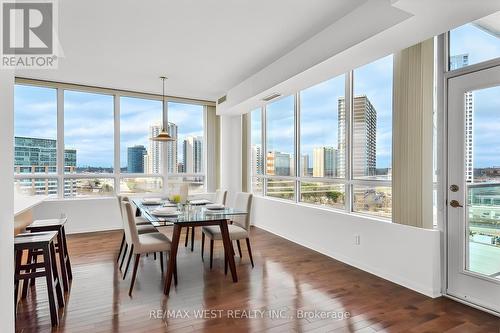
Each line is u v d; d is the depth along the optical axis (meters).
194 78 5.09
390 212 3.53
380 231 3.44
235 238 3.75
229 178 6.65
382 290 3.07
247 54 3.97
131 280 3.28
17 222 2.74
